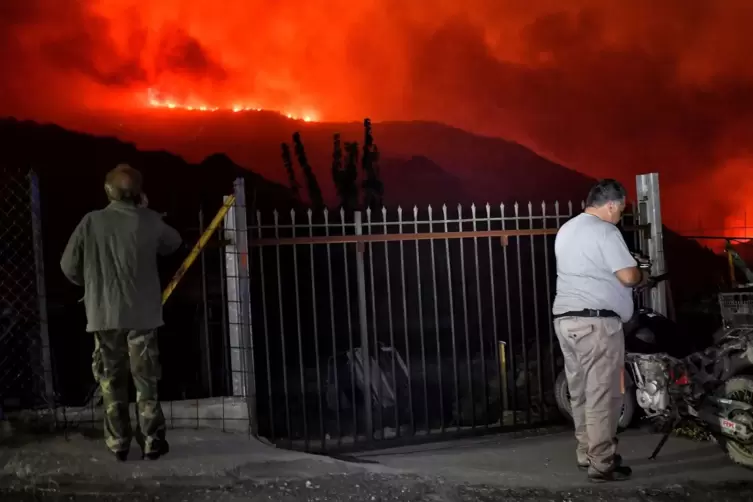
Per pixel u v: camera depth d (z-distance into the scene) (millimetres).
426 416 6785
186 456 5039
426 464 5582
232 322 5969
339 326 11695
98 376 4852
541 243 13336
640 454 5715
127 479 4594
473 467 5461
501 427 6957
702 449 5816
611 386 4867
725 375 5629
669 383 5699
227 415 5793
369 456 6098
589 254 4812
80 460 4875
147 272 4809
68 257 4773
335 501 4398
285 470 4934
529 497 4598
